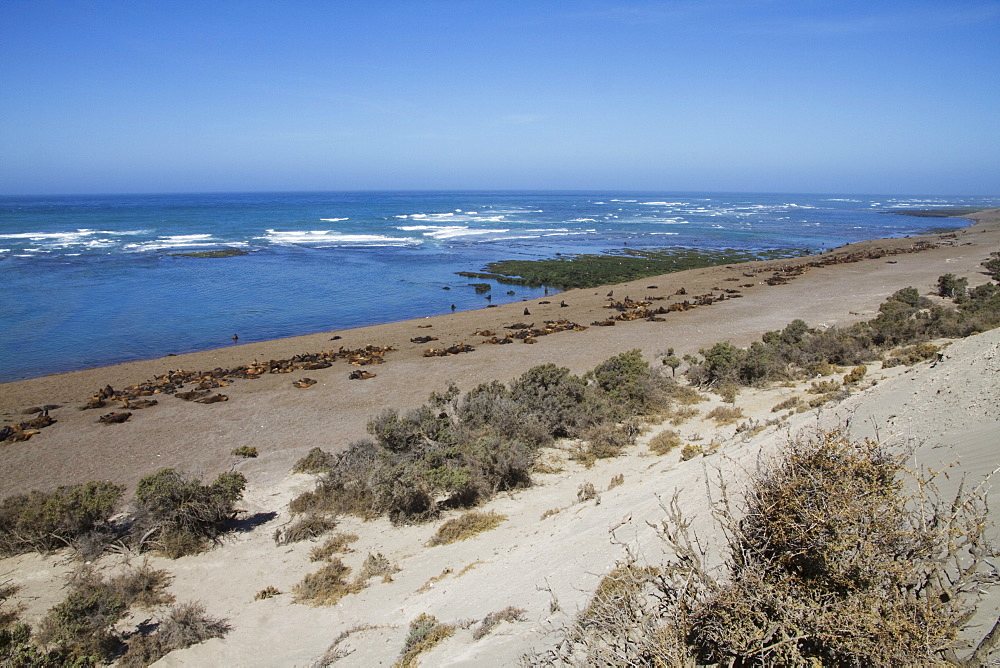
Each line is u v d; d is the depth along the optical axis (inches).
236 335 1073.5
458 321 1159.0
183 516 387.2
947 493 186.2
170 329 1120.8
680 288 1453.0
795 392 603.8
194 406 680.4
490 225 3629.4
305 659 260.8
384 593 314.7
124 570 351.6
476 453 459.2
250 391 734.5
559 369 640.4
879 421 336.8
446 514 410.6
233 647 277.6
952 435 268.4
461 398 647.8
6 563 364.5
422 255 2219.5
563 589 236.8
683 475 350.6
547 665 167.8
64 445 570.9
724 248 2541.8
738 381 673.0
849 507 121.1
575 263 2004.2
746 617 123.1
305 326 1175.6
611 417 566.6
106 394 727.1
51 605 315.9
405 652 234.1
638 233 3235.7
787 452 141.5
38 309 1225.4
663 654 127.5
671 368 756.6
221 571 350.3
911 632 109.9
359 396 706.2
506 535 363.9
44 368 884.0
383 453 474.0
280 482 478.6
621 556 243.3
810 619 115.9
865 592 116.4
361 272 1806.1
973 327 736.3
